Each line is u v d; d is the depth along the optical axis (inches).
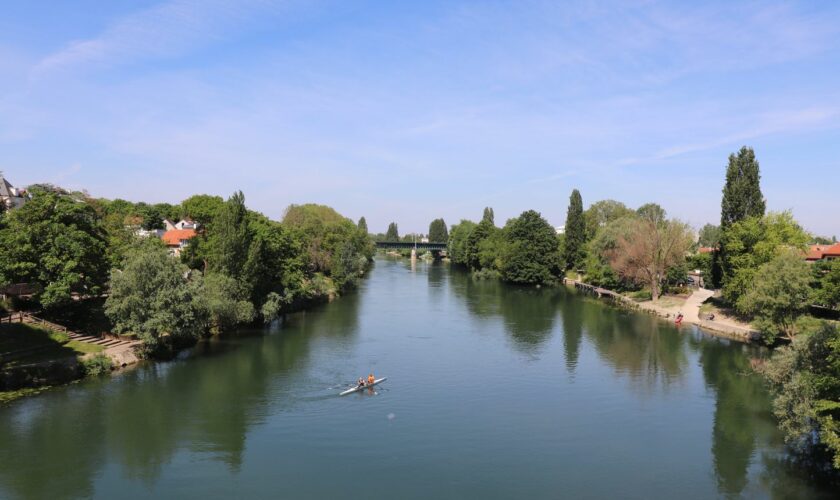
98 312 3053.6
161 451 1726.1
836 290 2866.6
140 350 2741.1
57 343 2598.4
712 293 4719.5
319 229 5871.1
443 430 1927.9
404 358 2886.3
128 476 1563.7
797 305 2901.1
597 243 5949.8
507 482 1563.7
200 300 2834.6
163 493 1473.9
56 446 1743.4
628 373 2647.6
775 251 3516.2
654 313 4389.8
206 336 3329.2
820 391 1530.5
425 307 4648.1
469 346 3181.6
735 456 1738.4
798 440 1782.7
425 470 1626.5
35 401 2130.9
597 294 5649.6
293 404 2162.9
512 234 6825.8
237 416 2028.8
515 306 4749.0
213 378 2480.3
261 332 3506.4
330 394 2288.4
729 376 2600.9
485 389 2384.4
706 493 1509.6
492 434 1899.6
